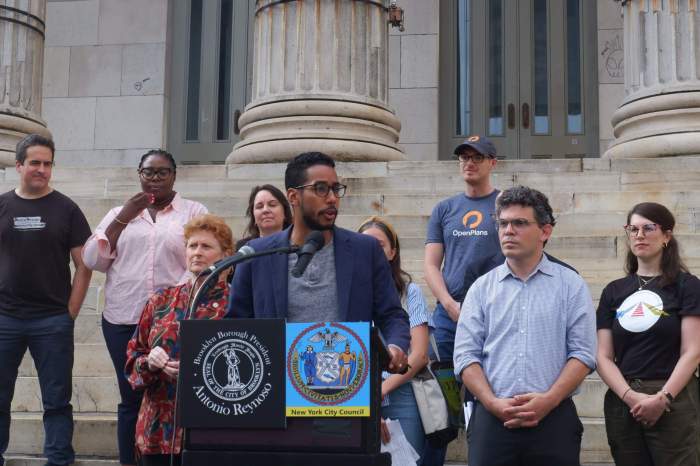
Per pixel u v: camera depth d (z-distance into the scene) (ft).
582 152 43.14
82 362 23.39
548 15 43.98
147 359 16.03
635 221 16.47
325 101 31.65
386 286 13.67
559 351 14.39
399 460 14.24
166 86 46.47
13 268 19.56
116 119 46.32
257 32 33.55
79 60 46.93
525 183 28.48
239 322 11.13
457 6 44.65
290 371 11.07
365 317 13.29
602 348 16.40
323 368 11.04
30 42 36.45
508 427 14.03
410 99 43.83
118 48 46.73
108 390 22.59
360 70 32.30
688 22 30.76
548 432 14.03
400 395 16.63
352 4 32.37
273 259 13.30
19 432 21.07
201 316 16.17
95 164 46.26
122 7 46.96
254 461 10.97
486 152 18.92
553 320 14.43
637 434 15.98
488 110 43.96
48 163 19.92
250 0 46.52
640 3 31.55
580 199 27.12
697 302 15.71
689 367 15.51
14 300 19.58
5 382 19.58
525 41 44.01
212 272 12.06
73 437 20.66
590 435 19.25
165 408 16.25
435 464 17.20
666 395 15.37
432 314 19.01
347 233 13.66
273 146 31.32
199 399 11.05
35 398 22.76
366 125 31.83
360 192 29.32
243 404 11.00
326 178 13.11
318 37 32.07
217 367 11.09
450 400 17.31
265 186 19.57
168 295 16.75
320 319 13.16
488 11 44.45
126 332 19.10
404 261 25.61
